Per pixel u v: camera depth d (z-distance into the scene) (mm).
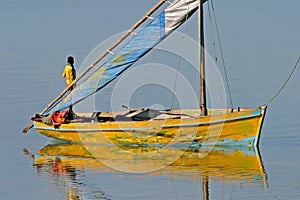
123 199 63656
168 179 69000
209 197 63750
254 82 110938
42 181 69688
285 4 196000
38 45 150875
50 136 85375
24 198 64875
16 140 85375
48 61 132875
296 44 139625
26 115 96438
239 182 67562
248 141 78000
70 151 80875
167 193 64938
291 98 100312
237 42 143250
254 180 67938
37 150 81188
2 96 106625
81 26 174875
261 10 186375
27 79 118000
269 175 69250
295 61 124500
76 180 69812
